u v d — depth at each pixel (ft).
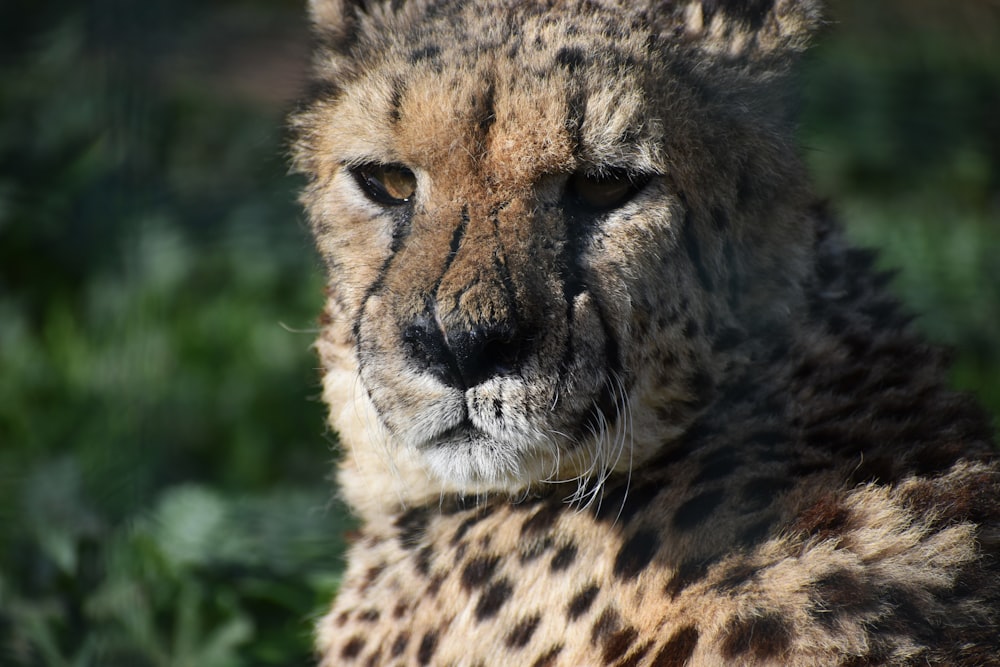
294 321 49.80
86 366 44.62
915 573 21.07
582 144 22.12
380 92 23.32
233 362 47.67
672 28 23.62
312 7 26.99
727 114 23.39
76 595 31.71
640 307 22.70
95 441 39.34
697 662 20.84
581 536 23.11
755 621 20.80
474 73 22.26
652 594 21.89
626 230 22.57
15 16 51.13
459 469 22.82
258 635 31.83
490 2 23.81
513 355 21.99
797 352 23.70
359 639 25.38
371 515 26.50
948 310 47.06
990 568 21.40
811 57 25.70
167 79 62.95
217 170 55.26
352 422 25.50
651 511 22.85
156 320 46.75
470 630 23.66
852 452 22.77
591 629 22.26
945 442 23.08
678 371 23.24
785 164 24.22
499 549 23.84
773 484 22.45
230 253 51.90
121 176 49.37
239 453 43.39
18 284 49.80
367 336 23.03
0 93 51.31
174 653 31.12
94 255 49.55
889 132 59.00
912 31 68.23
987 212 56.59
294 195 28.17
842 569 21.13
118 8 49.06
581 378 22.39
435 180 22.80
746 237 23.67
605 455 23.02
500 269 21.95
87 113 51.13
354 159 23.86
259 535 35.29
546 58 22.22
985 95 62.03
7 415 42.88
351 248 24.41
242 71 69.00
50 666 29.78
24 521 35.01
